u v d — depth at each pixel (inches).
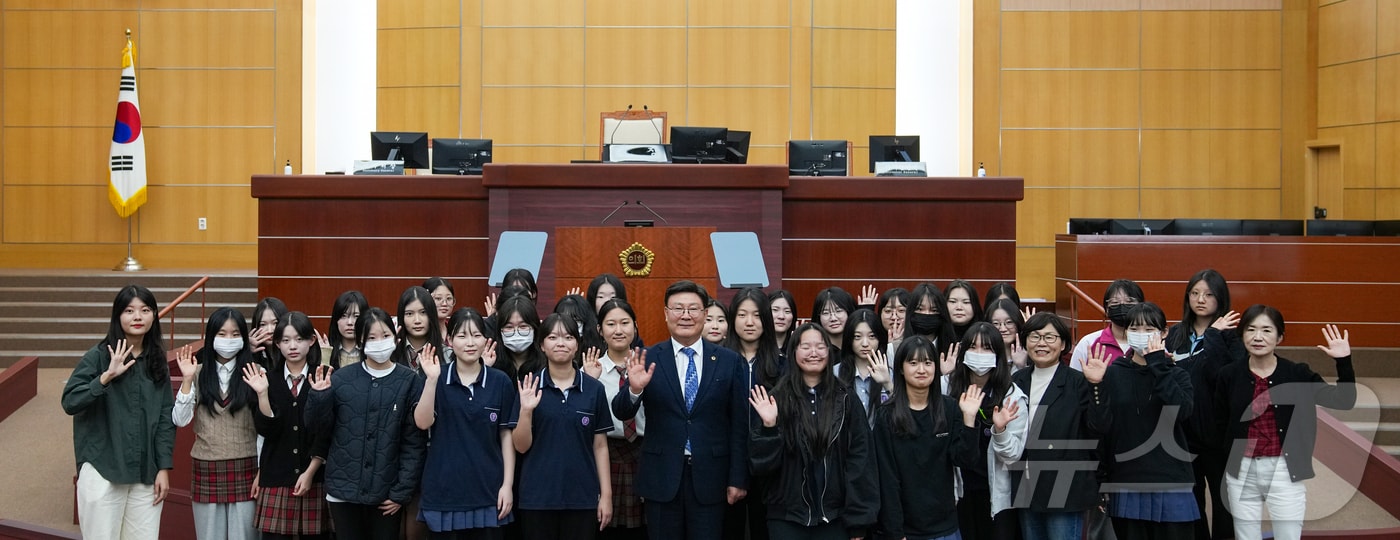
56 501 269.9
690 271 282.8
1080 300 393.7
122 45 520.4
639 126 349.4
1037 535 186.7
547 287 295.6
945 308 216.7
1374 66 474.9
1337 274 390.3
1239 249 390.6
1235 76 518.9
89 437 195.0
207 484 198.4
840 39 527.5
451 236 309.6
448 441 183.8
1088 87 521.7
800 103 526.3
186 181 523.5
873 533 182.5
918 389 180.7
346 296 209.5
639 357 180.4
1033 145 522.9
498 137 524.1
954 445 179.3
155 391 197.8
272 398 194.7
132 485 196.1
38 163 519.5
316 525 196.1
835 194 308.5
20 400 357.4
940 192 309.7
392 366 189.5
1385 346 390.6
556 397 185.5
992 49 522.3
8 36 517.7
